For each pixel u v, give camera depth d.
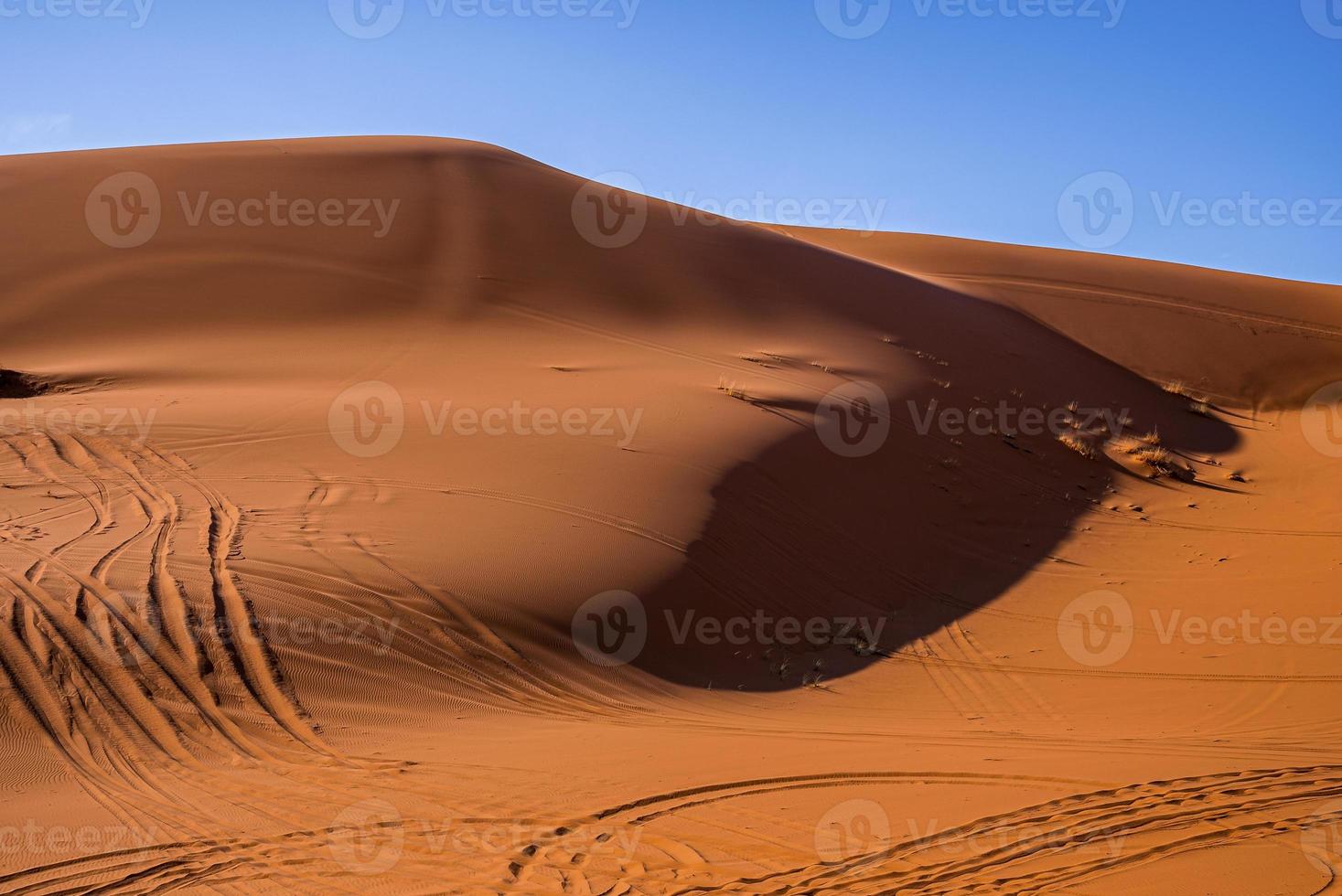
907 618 14.63
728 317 30.14
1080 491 22.09
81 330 25.16
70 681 9.02
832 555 15.86
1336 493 22.69
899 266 45.34
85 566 11.15
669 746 8.87
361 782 7.74
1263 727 9.73
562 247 33.28
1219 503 22.17
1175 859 5.84
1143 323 39.44
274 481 15.02
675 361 25.17
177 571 11.22
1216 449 27.78
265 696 9.35
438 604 11.43
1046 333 37.31
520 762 8.28
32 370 22.03
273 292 27.84
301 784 7.69
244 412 18.55
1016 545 18.33
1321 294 45.28
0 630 9.51
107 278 27.73
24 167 36.16
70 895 5.84
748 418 20.08
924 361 28.84
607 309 29.41
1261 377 35.97
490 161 41.06
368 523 13.39
